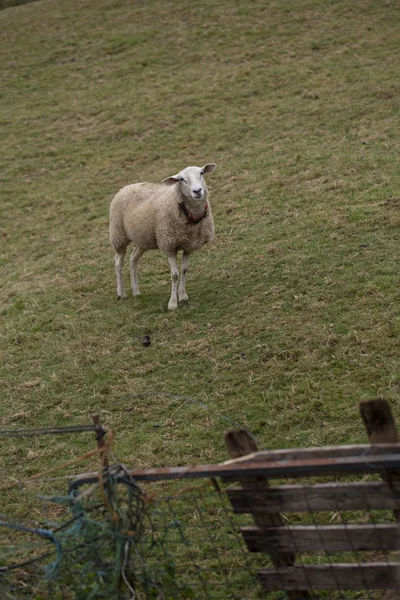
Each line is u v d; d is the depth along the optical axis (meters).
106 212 14.32
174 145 17.08
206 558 4.47
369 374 6.37
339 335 7.16
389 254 8.77
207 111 18.55
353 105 16.31
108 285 10.55
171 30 24.56
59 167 17.64
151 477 3.82
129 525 3.91
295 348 7.12
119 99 20.62
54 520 5.41
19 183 17.22
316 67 19.44
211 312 8.57
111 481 3.90
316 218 10.70
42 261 12.52
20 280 11.80
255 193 12.80
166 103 19.58
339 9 23.06
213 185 13.98
